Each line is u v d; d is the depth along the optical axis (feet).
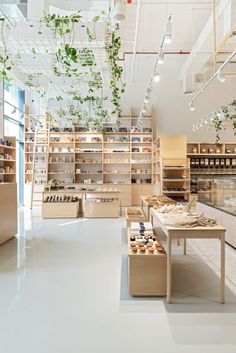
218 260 14.34
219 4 19.71
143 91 38.37
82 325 8.25
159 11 23.68
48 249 16.44
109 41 16.97
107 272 12.67
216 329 8.07
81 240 18.63
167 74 37.76
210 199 21.15
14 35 15.88
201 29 26.78
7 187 18.12
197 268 13.16
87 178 38.58
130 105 38.42
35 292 10.57
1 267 13.33
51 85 26.12
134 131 37.65
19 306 9.45
